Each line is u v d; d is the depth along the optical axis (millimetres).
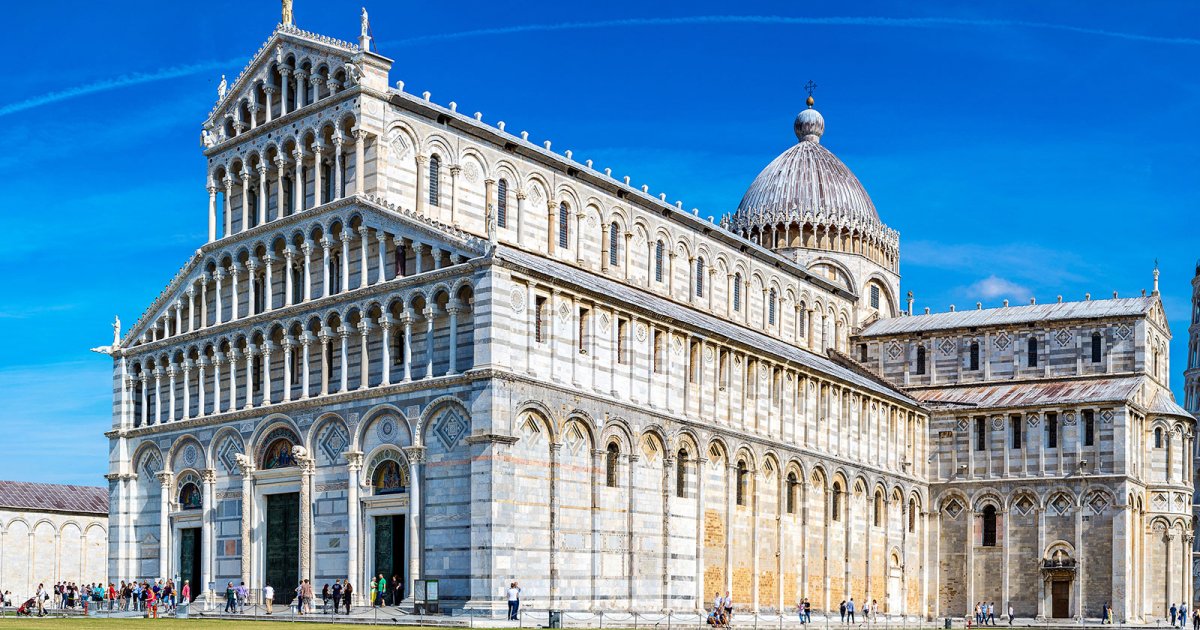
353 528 82188
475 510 75500
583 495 81938
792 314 127500
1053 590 117938
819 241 137875
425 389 79562
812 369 105375
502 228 94938
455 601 76312
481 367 76500
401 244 83125
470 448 76562
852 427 111750
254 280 92875
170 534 95625
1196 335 191250
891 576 116688
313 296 88562
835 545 107500
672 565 88062
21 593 128375
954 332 131000
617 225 106188
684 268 112812
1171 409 123562
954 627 112125
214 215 97125
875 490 114375
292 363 89562
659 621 85062
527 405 77812
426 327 81062
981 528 121375
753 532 96750
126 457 99938
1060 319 126375
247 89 95375
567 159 101000
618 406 84750
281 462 88562
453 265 79500
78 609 105562
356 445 83062
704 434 92188
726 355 96562
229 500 91188
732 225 141625
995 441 121812
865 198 142375
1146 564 120500
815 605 103875
